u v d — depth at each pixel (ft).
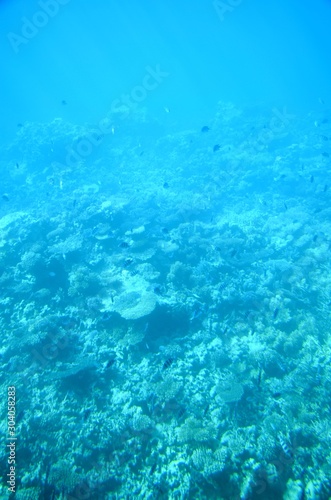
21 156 107.86
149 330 30.40
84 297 34.47
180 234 44.42
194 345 30.35
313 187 65.26
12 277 36.32
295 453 21.21
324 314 33.53
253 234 47.14
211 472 20.13
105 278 36.78
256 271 40.19
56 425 23.27
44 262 36.17
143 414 24.64
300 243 44.80
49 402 24.97
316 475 20.10
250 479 19.93
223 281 36.73
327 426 22.52
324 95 191.21
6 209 77.46
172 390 25.31
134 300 31.76
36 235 42.96
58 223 46.50
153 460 21.86
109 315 30.19
